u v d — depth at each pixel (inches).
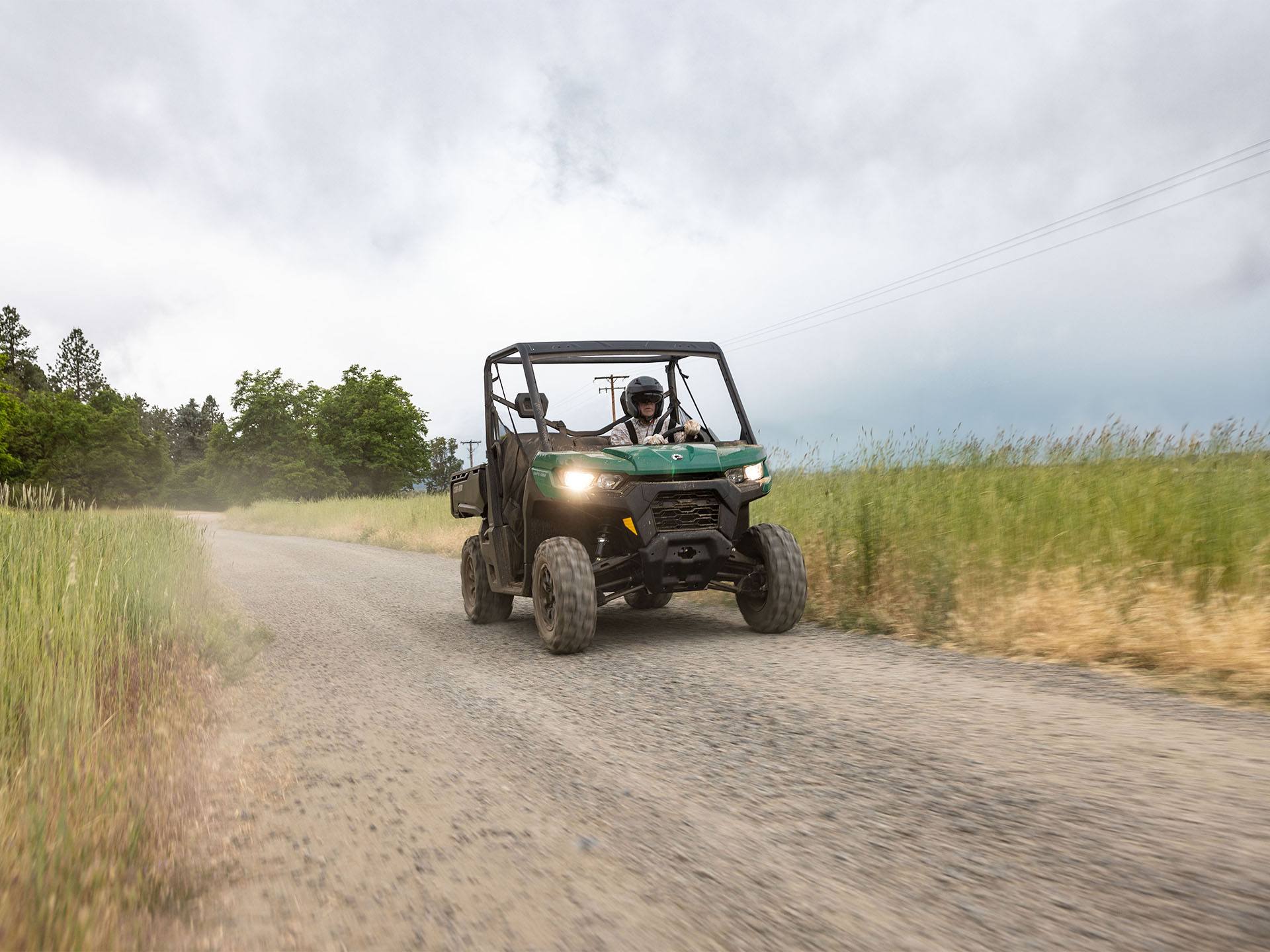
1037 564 253.3
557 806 122.4
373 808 124.5
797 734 150.7
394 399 3380.9
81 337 6092.5
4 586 185.0
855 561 295.1
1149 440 303.1
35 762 106.3
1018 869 93.0
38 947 74.9
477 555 310.5
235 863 105.1
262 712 185.9
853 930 82.1
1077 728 144.5
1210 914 80.7
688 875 97.0
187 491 3922.2
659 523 237.9
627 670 213.9
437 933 85.7
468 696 195.5
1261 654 174.4
